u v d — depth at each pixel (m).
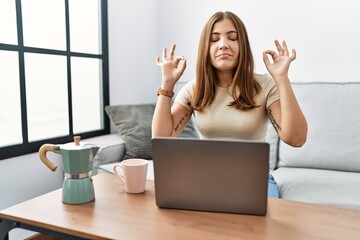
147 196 1.05
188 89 1.46
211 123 1.37
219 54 1.27
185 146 0.88
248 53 1.31
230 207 0.90
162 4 2.92
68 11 2.23
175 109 1.42
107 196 1.05
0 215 0.93
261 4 2.47
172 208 0.94
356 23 2.19
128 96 2.79
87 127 2.52
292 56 1.19
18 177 1.92
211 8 2.67
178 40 2.88
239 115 1.34
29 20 1.99
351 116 1.97
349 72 2.26
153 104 2.59
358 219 0.87
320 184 1.69
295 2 2.36
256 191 0.87
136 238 0.77
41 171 2.05
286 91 1.16
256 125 1.34
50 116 2.18
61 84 2.24
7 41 1.86
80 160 0.98
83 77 2.44
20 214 0.92
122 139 2.32
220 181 0.89
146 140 2.26
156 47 3.02
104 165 2.05
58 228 0.84
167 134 1.28
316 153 2.00
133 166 1.05
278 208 0.95
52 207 0.97
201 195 0.91
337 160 1.94
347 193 1.57
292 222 0.85
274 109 1.30
